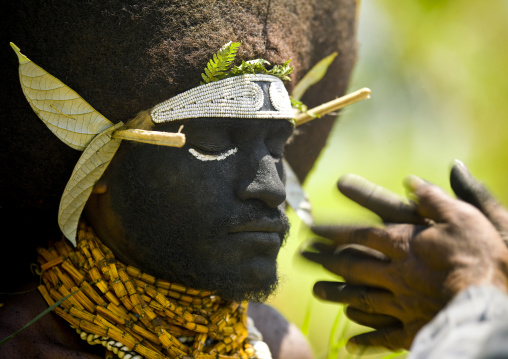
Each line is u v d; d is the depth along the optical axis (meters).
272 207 2.76
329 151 7.78
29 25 2.60
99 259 2.85
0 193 2.81
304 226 2.73
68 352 2.76
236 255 2.74
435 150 8.23
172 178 2.71
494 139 8.41
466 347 1.92
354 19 3.59
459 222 2.36
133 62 2.65
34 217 2.96
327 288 2.70
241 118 2.72
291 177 3.47
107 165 2.77
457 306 2.09
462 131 8.37
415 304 2.43
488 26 8.35
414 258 2.43
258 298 2.85
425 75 8.24
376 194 2.59
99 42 2.62
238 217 2.71
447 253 2.34
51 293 2.86
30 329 2.75
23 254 3.07
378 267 2.51
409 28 8.16
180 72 2.69
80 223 2.93
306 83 3.35
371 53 7.93
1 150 2.70
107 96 2.67
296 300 6.96
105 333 2.79
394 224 2.53
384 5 8.11
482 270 2.26
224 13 2.76
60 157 2.76
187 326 2.89
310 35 3.21
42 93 2.61
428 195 2.46
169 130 2.72
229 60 2.67
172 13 2.67
